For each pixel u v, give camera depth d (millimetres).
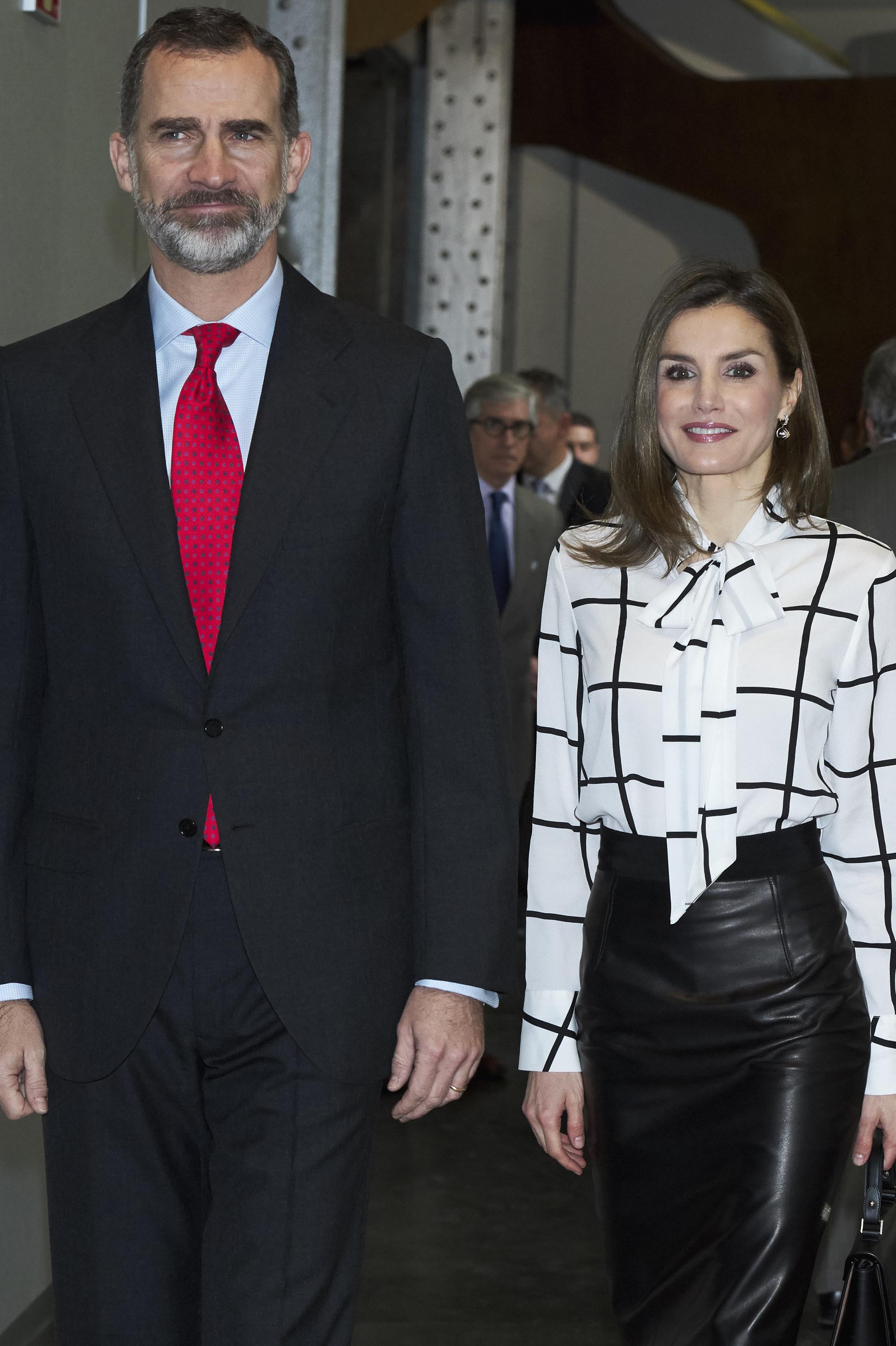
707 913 2131
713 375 2215
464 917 1990
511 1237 3832
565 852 2307
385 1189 4125
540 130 10562
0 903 1981
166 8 3787
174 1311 1998
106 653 1935
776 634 2172
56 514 1936
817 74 11977
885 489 2904
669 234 12008
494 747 2027
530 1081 2318
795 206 10328
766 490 2283
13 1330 3125
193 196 1896
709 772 2141
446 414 2027
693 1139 2141
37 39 2988
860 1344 2135
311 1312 1951
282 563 1919
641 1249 2186
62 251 3158
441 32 7812
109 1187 1958
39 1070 1966
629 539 2283
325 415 1956
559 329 12156
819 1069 2096
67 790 1978
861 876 2205
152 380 1969
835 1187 2105
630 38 10406
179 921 1909
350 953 1953
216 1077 1988
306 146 2061
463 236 7844
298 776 1932
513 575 5320
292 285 2047
